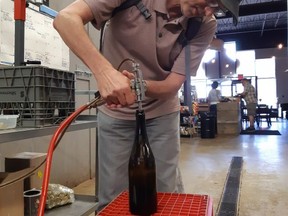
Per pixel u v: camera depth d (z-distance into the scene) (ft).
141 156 2.84
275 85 45.11
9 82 3.72
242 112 30.86
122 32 3.83
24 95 3.66
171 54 4.09
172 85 3.92
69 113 4.11
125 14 3.73
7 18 6.93
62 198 4.49
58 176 9.43
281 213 8.10
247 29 44.04
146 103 4.13
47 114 3.72
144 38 3.82
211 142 21.34
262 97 45.55
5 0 6.87
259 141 21.16
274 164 13.74
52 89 3.84
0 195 3.22
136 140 2.93
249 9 32.19
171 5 3.76
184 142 21.57
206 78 35.65
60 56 8.79
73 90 4.29
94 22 3.44
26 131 3.26
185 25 3.95
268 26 43.39
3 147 7.23
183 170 12.91
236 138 23.18
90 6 3.22
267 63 45.09
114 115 4.13
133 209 2.73
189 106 23.08
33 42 7.49
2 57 6.79
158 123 4.25
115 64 3.99
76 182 10.52
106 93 2.71
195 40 4.28
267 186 10.44
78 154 10.62
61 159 9.61
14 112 3.69
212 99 28.58
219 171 12.64
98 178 4.61
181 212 2.69
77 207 4.47
